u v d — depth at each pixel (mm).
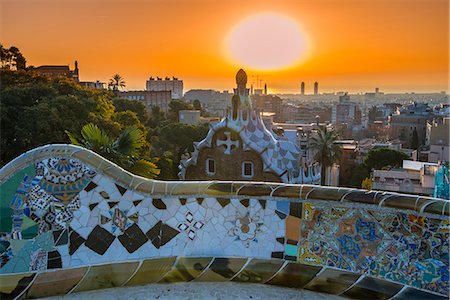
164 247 3301
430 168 34125
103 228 3277
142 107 47500
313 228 3170
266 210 3264
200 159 19578
